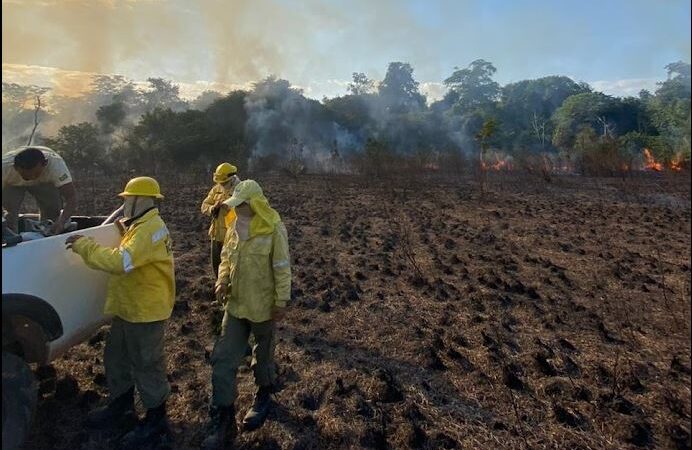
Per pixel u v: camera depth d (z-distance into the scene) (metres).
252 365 3.38
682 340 4.72
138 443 3.10
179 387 3.81
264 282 3.17
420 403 3.68
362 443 3.22
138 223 3.05
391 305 5.57
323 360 4.29
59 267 3.09
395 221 10.27
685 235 9.11
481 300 5.70
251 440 3.21
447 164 19.69
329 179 17.72
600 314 5.39
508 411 3.61
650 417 3.53
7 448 2.65
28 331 2.88
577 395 3.77
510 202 12.88
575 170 19.02
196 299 5.62
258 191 3.21
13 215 3.86
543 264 7.12
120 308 3.10
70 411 3.46
